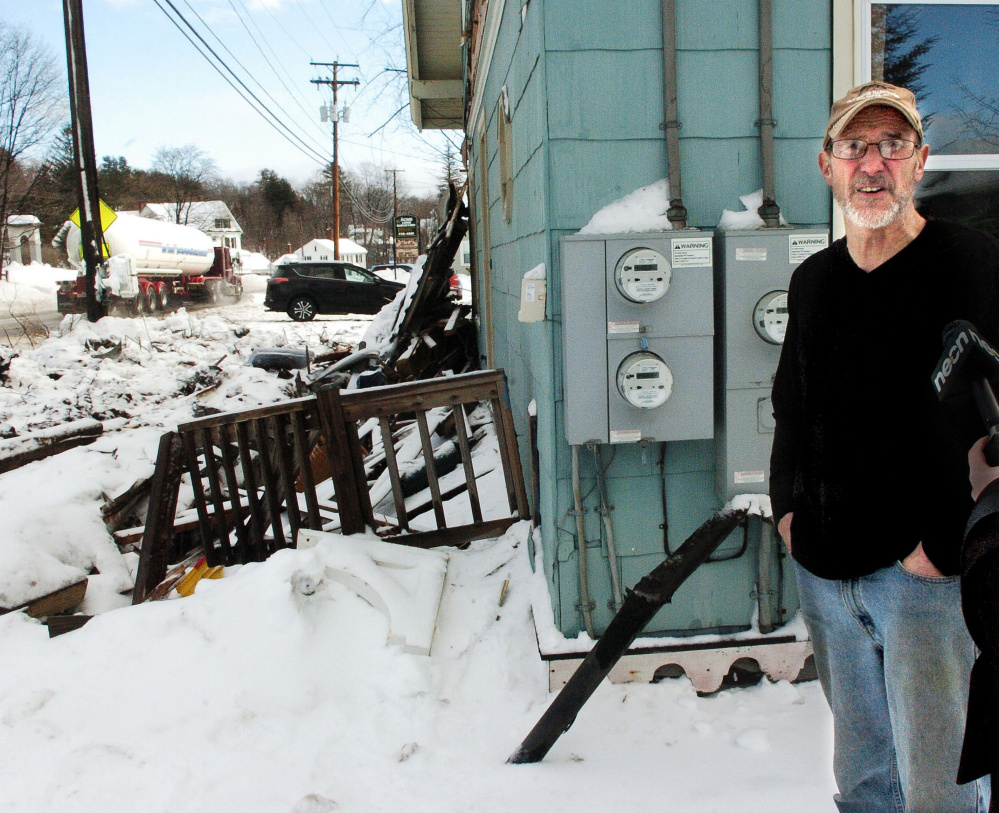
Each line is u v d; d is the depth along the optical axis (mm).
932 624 1499
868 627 1666
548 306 2777
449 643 3004
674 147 2678
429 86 10477
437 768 2363
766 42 2684
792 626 2871
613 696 2740
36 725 2586
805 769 2273
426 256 9609
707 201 2752
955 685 1527
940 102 2871
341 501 3844
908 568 1496
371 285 23141
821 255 1741
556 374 2811
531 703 2707
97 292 15008
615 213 2695
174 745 2490
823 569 1664
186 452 4039
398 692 2719
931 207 2934
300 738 2520
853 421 1600
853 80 2742
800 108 2748
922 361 1518
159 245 25234
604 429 2691
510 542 3727
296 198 92812
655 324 2648
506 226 4621
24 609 3807
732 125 2730
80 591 4051
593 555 2865
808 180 2779
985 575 1226
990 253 1497
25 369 10578
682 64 2695
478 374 3877
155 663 2832
